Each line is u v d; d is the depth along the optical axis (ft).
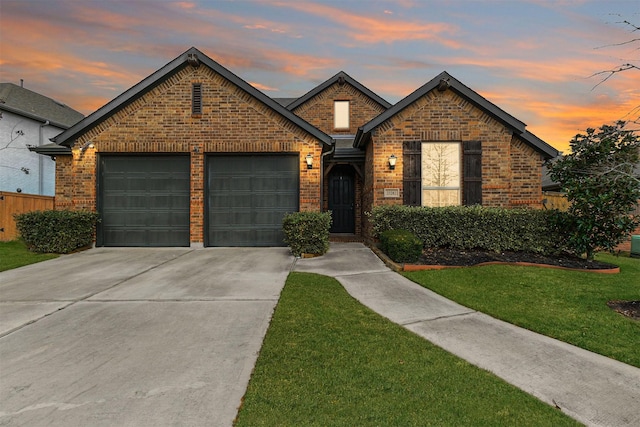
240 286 19.70
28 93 68.59
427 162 33.76
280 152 34.32
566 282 20.89
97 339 12.67
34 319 14.65
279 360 11.02
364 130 33.22
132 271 23.53
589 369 11.08
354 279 21.76
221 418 8.15
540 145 34.27
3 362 10.95
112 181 34.40
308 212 31.58
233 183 34.73
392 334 13.35
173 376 10.09
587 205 25.66
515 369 10.99
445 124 33.71
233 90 34.35
